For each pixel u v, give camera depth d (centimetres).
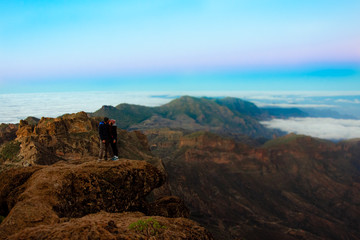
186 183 15050
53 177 1148
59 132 5031
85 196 1160
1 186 1207
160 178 1516
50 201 1003
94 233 751
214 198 14962
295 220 15425
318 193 19925
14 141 4619
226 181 18150
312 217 15738
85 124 5419
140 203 1366
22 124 5044
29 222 840
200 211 12925
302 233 12438
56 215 928
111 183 1273
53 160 4462
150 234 855
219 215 13225
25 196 988
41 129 4900
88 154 4906
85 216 1034
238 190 17525
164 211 1752
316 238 12138
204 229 1030
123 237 777
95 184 1216
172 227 955
